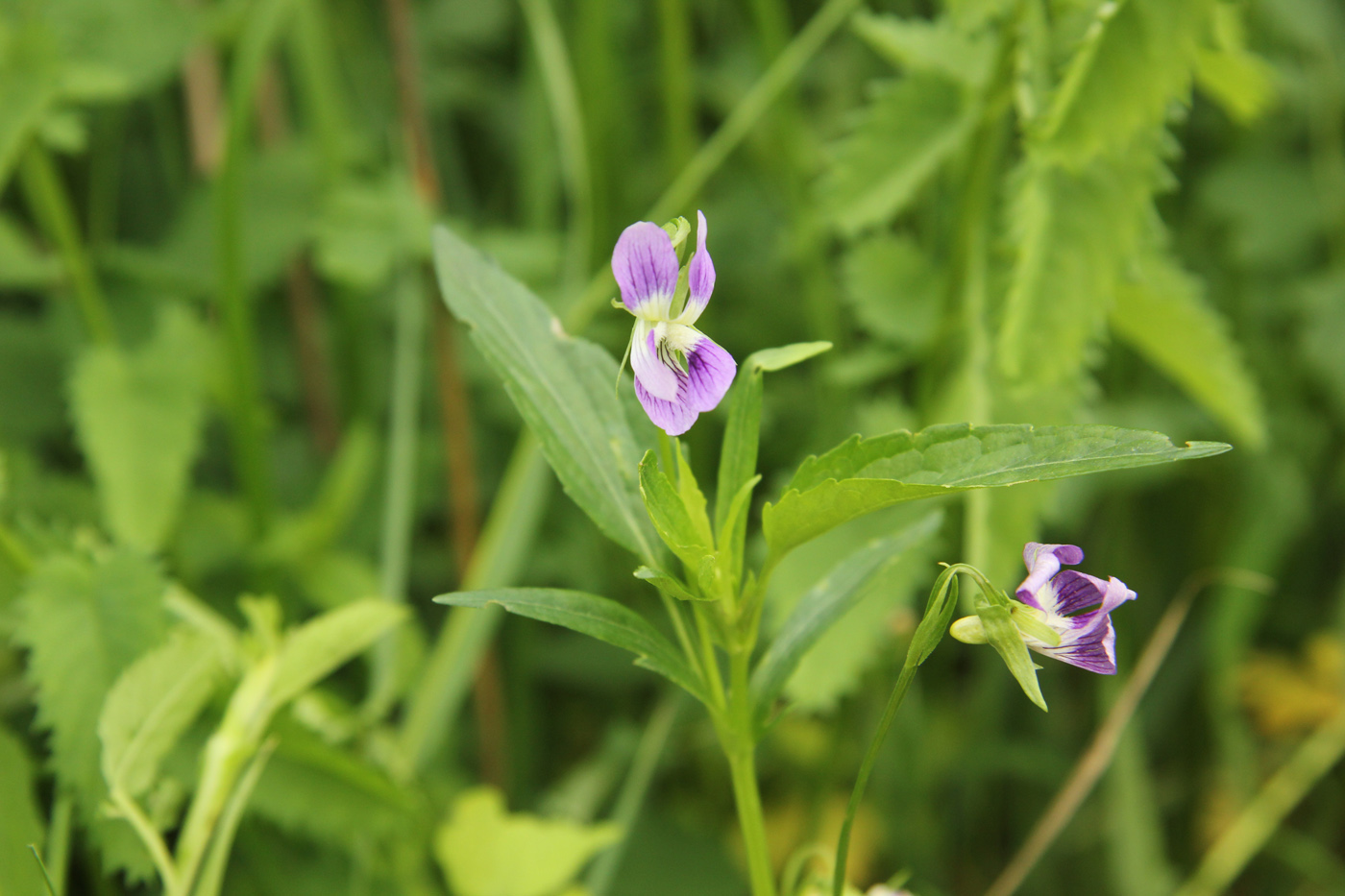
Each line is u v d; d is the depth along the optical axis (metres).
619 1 0.78
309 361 0.67
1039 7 0.47
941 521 0.43
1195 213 0.79
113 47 0.56
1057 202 0.46
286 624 0.57
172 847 0.50
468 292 0.42
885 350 0.52
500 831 0.49
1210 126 0.79
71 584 0.46
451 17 0.84
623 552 0.68
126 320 0.60
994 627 0.40
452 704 0.51
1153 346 0.51
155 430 0.51
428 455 0.68
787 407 0.69
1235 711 0.70
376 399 0.70
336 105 0.64
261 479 0.56
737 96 0.76
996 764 0.67
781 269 0.73
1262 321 0.76
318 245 0.66
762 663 0.42
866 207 0.50
